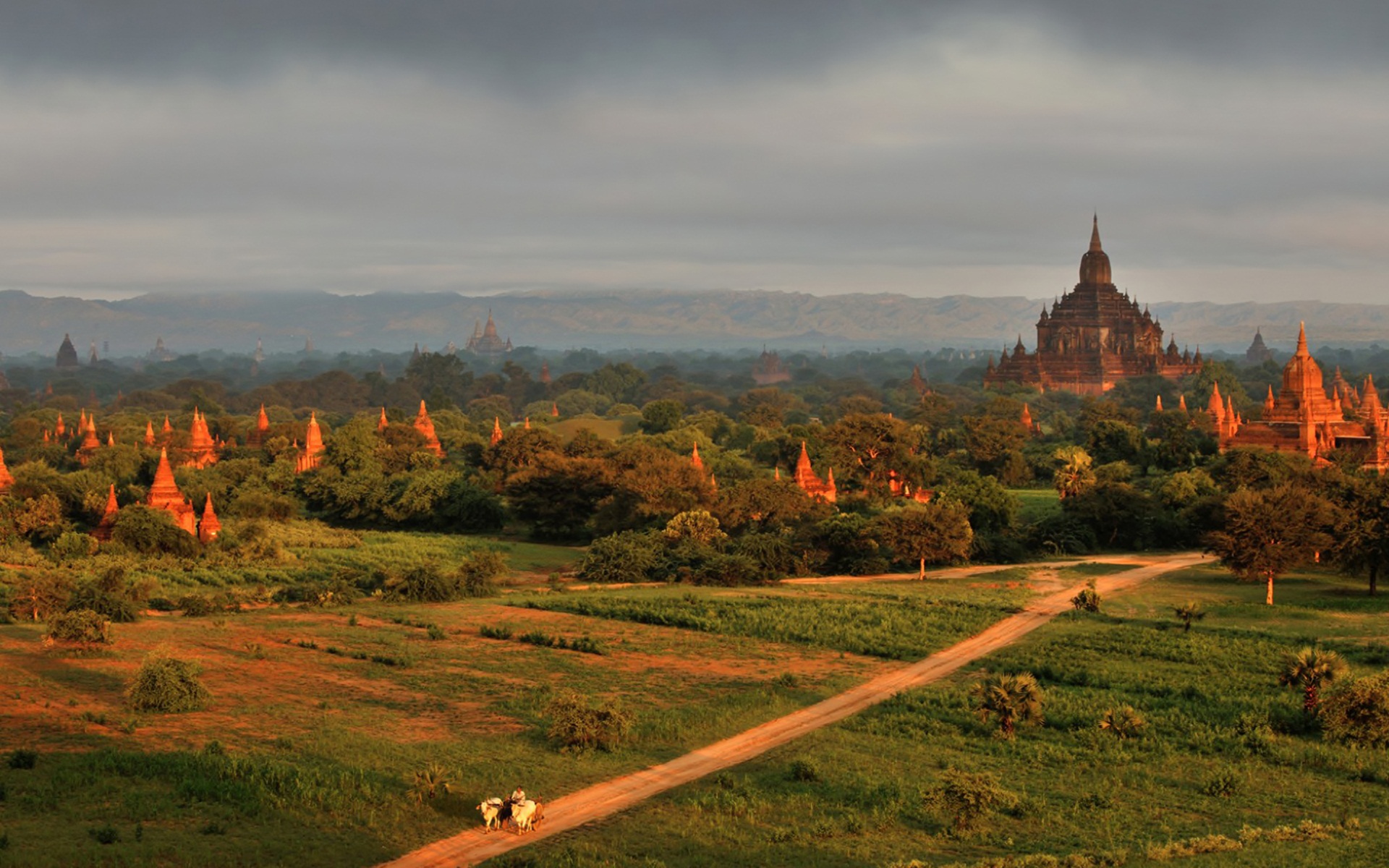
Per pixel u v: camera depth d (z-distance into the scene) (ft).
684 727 228.43
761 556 400.67
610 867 164.14
